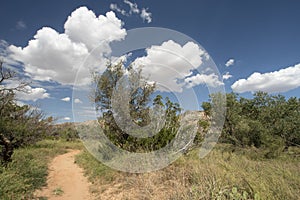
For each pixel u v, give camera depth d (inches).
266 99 475.2
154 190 155.0
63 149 524.7
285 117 420.5
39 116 339.9
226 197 123.4
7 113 283.0
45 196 182.9
